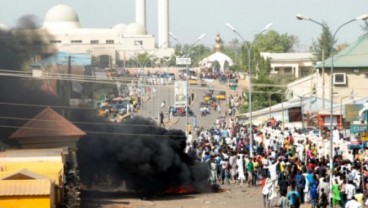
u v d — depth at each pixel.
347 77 141.00
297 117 121.12
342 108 108.50
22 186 47.34
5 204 46.94
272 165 64.81
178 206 62.75
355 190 52.97
